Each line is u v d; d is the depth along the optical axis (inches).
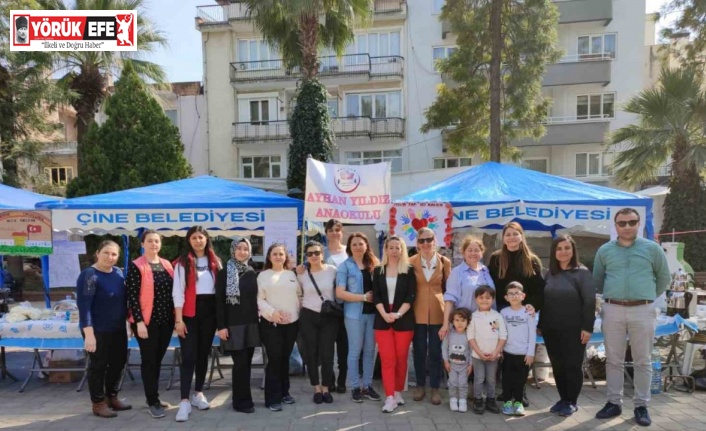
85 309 171.5
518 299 173.6
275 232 253.0
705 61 601.9
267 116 849.5
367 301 186.1
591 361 222.8
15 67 563.8
